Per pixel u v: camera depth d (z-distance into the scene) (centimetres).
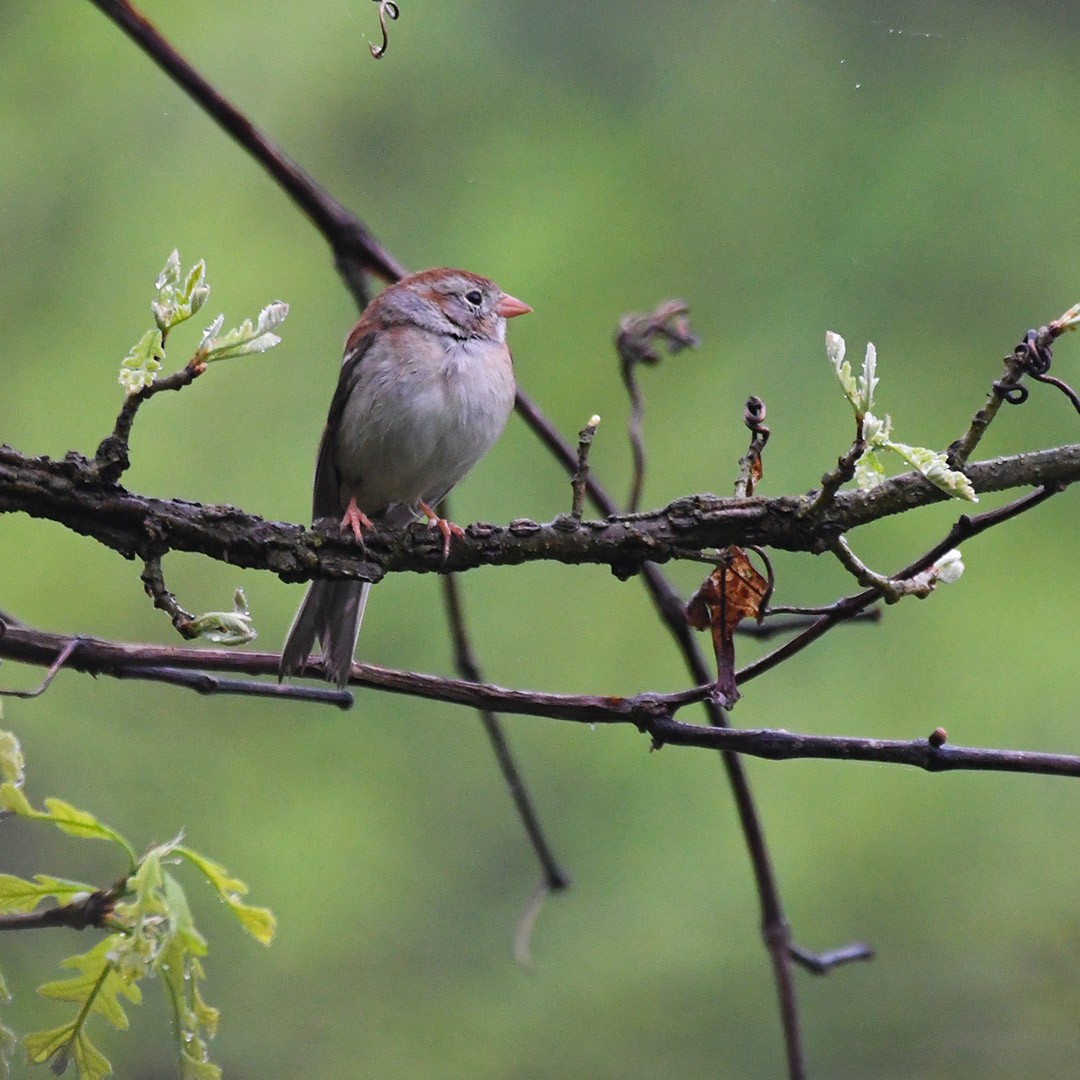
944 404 1035
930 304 1062
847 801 1016
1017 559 1009
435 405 802
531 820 678
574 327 1060
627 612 1061
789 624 639
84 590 1040
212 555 510
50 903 552
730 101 1118
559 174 1094
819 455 1026
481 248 1077
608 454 1043
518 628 1059
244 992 1032
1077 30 1099
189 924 398
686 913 1026
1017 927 994
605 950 1028
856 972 1009
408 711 1095
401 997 1020
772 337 1057
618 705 511
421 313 820
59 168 1081
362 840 1059
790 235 1084
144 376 478
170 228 1073
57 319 1059
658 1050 1005
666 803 1044
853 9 1120
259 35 1103
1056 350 1052
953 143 1090
